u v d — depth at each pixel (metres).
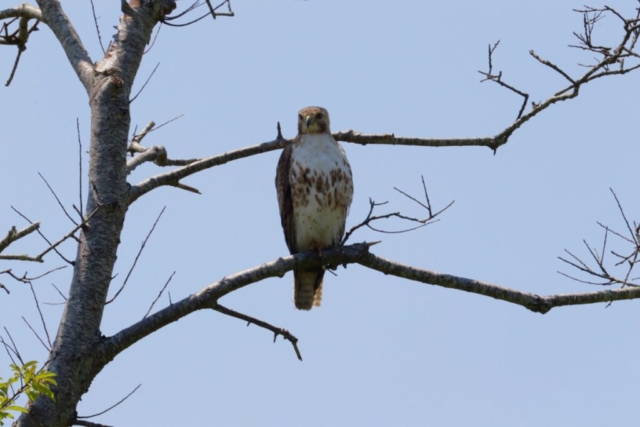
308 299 14.86
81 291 11.25
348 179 14.70
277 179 15.16
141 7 12.78
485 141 14.94
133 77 12.42
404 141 15.13
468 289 12.05
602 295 12.24
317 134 14.72
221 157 14.30
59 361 10.90
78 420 10.88
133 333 11.21
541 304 12.05
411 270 12.06
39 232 10.12
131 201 12.27
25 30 14.50
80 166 10.62
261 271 11.83
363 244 12.14
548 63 13.77
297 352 12.27
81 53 12.89
